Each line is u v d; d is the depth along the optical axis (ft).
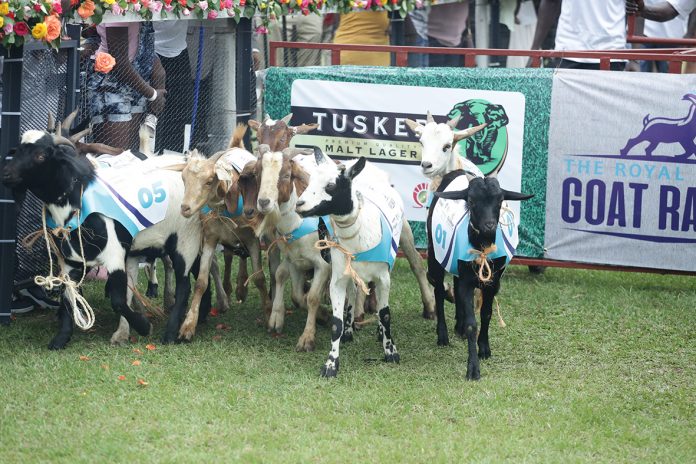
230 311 33.01
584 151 35.42
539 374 27.30
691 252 34.99
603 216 35.63
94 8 30.04
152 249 29.27
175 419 23.43
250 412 24.00
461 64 52.13
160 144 38.50
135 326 28.81
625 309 33.04
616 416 24.17
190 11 33.65
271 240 31.37
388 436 22.88
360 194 26.22
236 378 26.40
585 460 21.72
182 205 27.99
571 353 29.12
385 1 41.29
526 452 22.00
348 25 49.39
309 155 31.76
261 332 30.86
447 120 36.55
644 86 34.50
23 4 27.86
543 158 35.83
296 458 21.36
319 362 28.04
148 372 26.55
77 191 27.32
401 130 37.01
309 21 52.42
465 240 26.35
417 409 24.54
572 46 43.04
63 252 27.89
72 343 29.01
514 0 53.98
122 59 34.78
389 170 37.37
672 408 24.82
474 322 26.76
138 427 23.00
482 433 23.04
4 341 28.99
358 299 31.50
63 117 32.27
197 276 31.45
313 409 24.29
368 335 30.91
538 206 36.17
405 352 29.17
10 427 22.70
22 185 26.96
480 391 25.76
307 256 29.12
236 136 32.50
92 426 22.97
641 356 28.89
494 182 25.62
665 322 31.83
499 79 35.83
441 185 30.04
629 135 34.88
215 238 30.40
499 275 27.30
